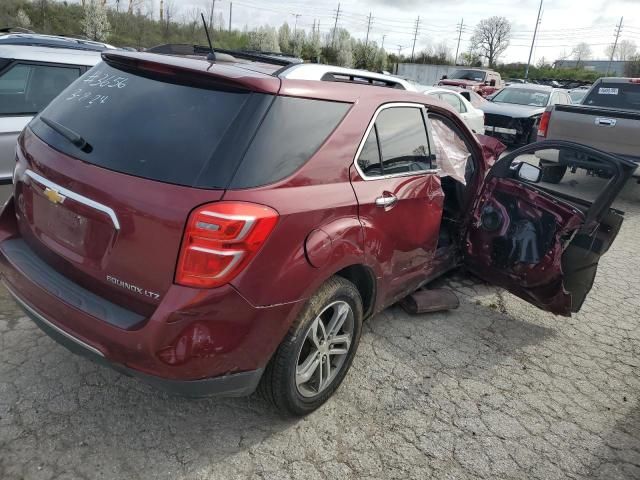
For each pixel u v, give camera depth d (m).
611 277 5.43
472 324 4.10
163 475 2.41
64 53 5.00
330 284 2.69
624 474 2.74
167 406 2.84
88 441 2.55
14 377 2.92
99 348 2.20
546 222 3.85
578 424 3.08
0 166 4.40
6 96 4.55
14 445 2.48
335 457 2.62
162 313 2.09
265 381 2.58
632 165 3.45
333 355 2.96
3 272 2.65
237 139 2.21
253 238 2.14
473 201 4.39
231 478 2.44
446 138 4.15
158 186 2.14
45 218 2.51
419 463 2.65
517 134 12.33
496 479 2.61
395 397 3.12
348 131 2.72
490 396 3.23
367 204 2.82
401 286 3.55
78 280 2.40
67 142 2.45
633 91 9.23
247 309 2.21
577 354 3.85
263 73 2.51
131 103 2.44
